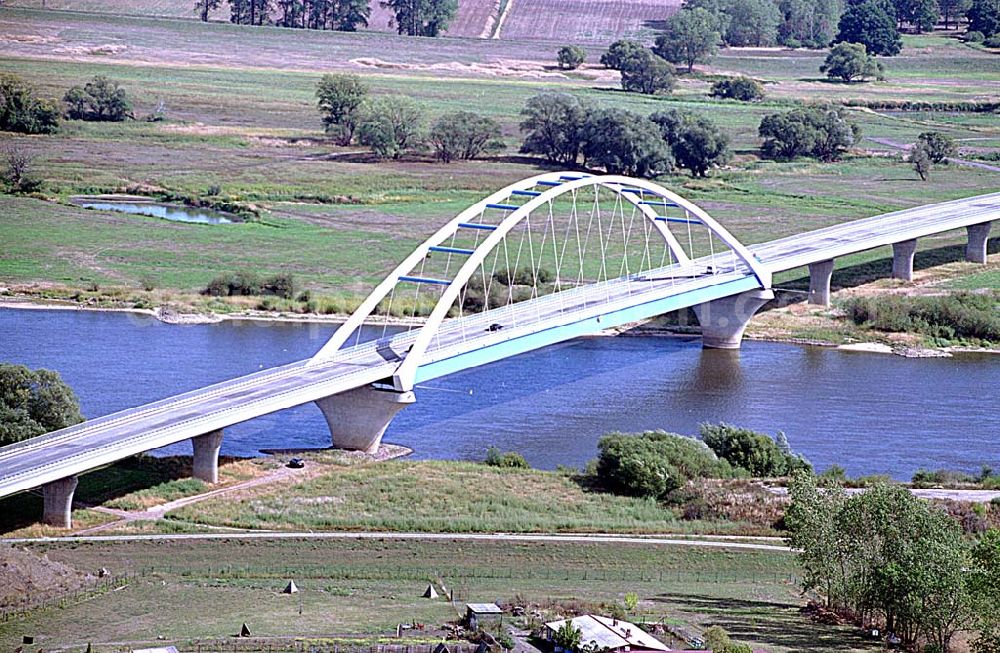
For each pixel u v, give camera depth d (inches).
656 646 3789.4
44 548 4712.1
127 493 5280.5
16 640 3873.0
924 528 4399.6
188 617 4097.0
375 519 5142.7
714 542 5088.6
